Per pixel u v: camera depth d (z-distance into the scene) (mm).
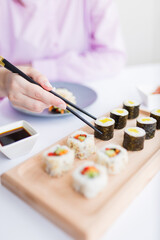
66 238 279
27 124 427
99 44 854
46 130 484
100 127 448
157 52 1302
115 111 506
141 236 284
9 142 394
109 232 288
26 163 366
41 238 279
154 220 304
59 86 648
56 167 345
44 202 298
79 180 312
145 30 1235
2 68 513
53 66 764
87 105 545
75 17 870
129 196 322
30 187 323
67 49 904
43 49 840
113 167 353
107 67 791
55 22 850
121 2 1173
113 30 857
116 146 395
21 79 440
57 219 284
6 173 344
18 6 770
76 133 426
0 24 782
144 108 584
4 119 518
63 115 501
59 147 383
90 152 406
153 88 621
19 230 288
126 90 675
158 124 494
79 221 273
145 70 827
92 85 715
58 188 331
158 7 1157
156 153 394
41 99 427
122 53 846
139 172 351
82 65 772
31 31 797
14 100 456
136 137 407
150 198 336
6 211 311
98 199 313
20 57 830
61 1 835
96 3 843
